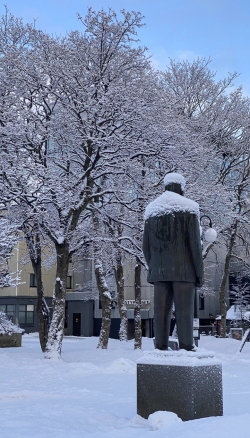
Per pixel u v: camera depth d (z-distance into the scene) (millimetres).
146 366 7535
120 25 20156
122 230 26328
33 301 51906
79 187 20047
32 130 19281
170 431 5879
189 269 7934
